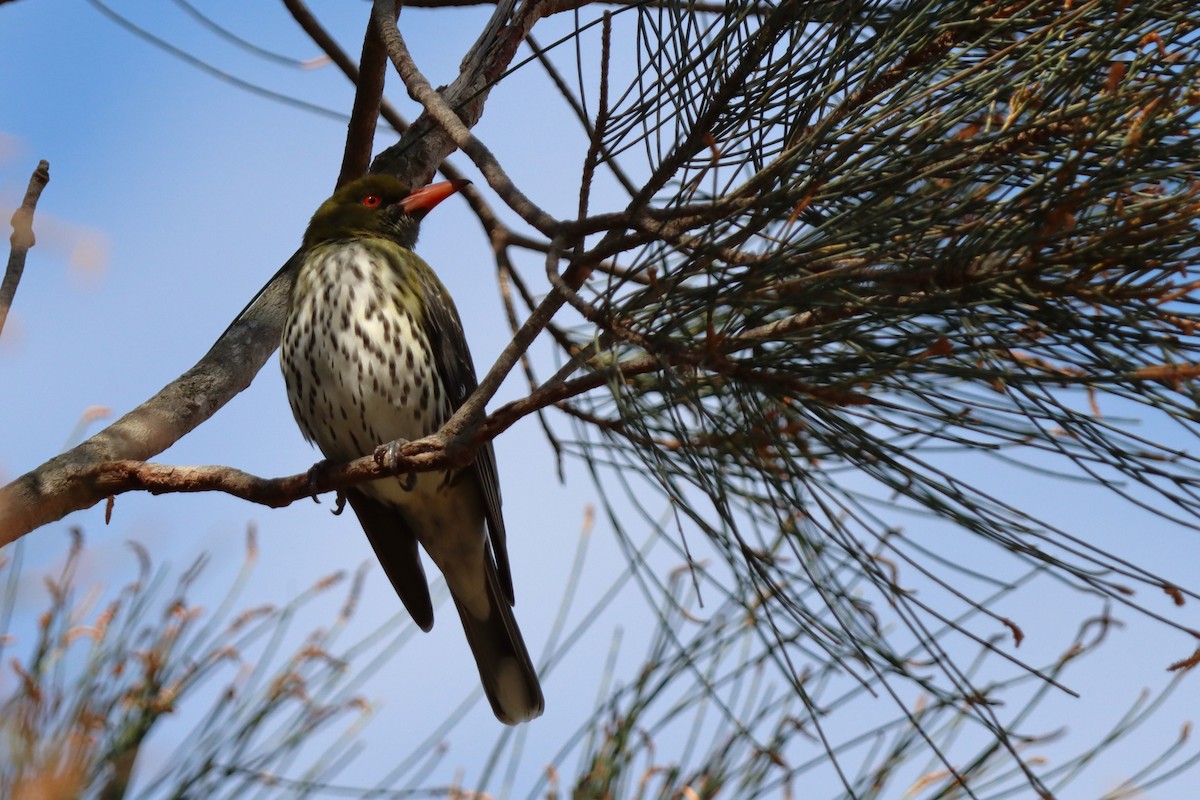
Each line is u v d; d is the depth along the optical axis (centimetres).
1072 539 436
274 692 590
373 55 892
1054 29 448
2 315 544
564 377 559
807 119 501
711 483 530
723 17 517
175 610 569
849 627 489
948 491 455
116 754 532
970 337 434
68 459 702
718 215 488
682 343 497
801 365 479
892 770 630
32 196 549
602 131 536
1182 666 416
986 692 546
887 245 461
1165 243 415
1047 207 420
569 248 577
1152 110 408
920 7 480
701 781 645
